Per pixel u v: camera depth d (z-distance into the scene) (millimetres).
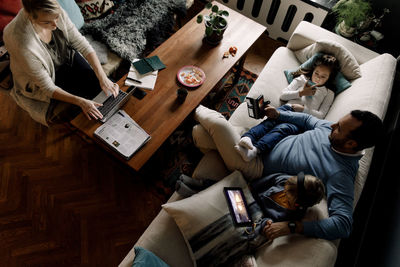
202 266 1259
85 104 1582
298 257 1185
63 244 1683
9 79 1727
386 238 1468
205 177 1550
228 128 1540
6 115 2064
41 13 1314
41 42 1545
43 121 1762
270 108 1686
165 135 1641
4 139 1970
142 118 1682
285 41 2902
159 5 2305
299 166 1469
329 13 2672
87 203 1829
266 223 1313
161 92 1801
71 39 1752
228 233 1287
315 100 1903
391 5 2438
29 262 1607
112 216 1812
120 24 2150
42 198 1802
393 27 2541
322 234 1226
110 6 2211
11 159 1902
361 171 1492
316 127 1598
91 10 2121
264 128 1649
